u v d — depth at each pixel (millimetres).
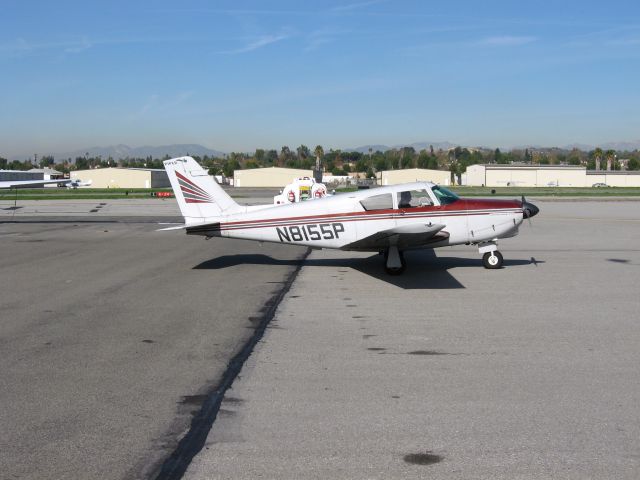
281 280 12391
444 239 13367
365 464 4203
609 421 4926
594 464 4184
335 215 13609
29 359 6832
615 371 6230
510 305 9688
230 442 4582
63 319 8875
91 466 4215
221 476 4051
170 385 5906
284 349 7180
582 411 5145
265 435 4703
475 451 4395
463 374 6164
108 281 12328
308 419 5012
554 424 4867
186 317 8984
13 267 14367
